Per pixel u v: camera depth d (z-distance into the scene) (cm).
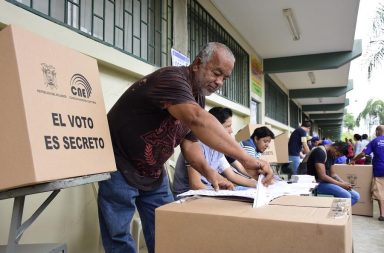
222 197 121
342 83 1035
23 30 104
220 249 94
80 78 124
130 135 152
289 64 730
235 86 590
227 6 484
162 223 101
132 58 278
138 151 154
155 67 313
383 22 709
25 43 103
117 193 151
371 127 1930
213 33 489
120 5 278
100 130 128
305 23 538
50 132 103
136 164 156
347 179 496
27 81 100
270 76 864
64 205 210
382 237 363
